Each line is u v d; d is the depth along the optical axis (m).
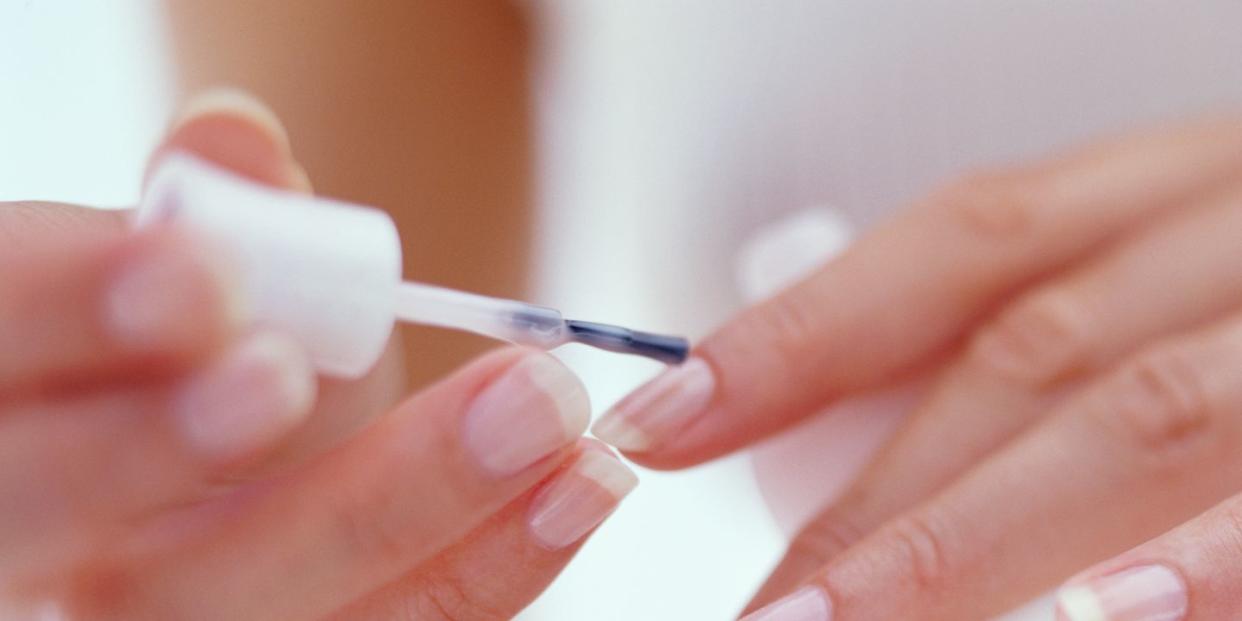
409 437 0.33
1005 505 0.38
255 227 0.31
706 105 0.52
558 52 0.52
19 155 0.48
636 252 0.54
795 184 0.51
